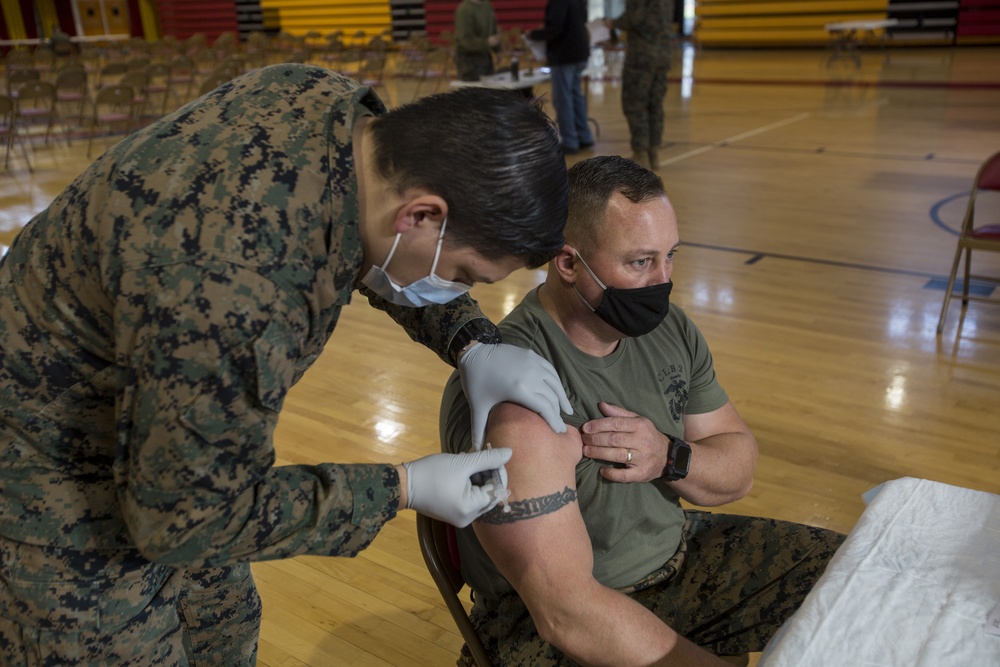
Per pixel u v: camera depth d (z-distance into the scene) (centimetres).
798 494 250
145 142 97
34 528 104
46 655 110
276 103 99
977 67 1198
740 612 145
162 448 88
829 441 277
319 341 104
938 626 99
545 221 97
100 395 103
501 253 98
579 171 127
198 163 93
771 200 576
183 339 86
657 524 138
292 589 221
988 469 259
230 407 88
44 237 100
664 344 143
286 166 94
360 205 98
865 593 105
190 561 94
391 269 102
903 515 122
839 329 362
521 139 94
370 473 103
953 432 280
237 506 94
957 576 108
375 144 96
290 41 1545
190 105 103
